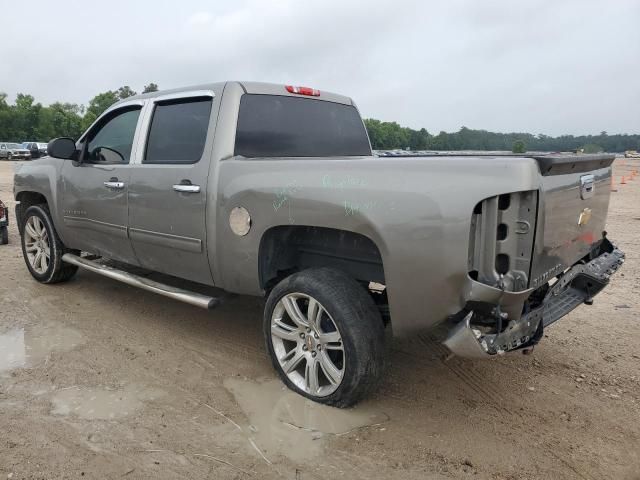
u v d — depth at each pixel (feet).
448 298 8.75
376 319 10.05
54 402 10.63
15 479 8.27
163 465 8.72
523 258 8.66
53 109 266.57
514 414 10.53
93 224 15.62
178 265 13.23
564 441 9.62
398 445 9.37
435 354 13.34
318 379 10.76
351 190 9.57
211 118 12.39
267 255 11.44
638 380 12.10
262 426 9.87
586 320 16.01
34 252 19.07
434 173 8.84
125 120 14.90
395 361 12.92
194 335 14.38
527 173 8.26
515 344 9.05
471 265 8.58
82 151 16.19
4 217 25.66
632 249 26.89
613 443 9.60
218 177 11.79
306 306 11.10
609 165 11.90
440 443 9.46
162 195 12.98
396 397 11.12
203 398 10.91
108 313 15.93
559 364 12.88
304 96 14.32
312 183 10.12
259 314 16.16
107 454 8.98
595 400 11.15
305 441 9.43
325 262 11.41
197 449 9.16
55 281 18.45
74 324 14.99
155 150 13.71
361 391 10.04
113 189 14.56
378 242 9.25
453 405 10.84
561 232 9.57
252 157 12.50
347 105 15.88
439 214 8.58
